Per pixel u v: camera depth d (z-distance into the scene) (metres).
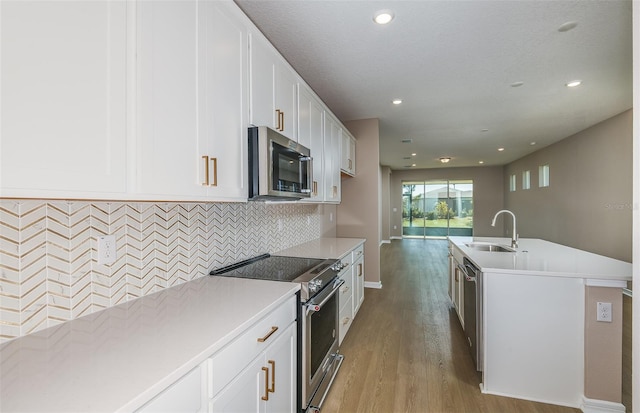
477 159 8.49
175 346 0.97
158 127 1.08
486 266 2.16
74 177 0.82
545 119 4.38
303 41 2.25
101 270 1.25
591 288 1.91
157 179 1.07
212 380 0.99
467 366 2.44
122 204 1.34
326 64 2.63
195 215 1.77
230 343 1.08
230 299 1.42
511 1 1.81
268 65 1.89
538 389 2.01
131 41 0.99
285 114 2.14
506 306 2.07
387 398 2.04
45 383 0.77
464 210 10.57
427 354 2.63
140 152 1.01
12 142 0.69
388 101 3.62
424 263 6.57
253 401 1.23
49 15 0.77
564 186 5.66
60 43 0.79
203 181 1.29
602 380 1.89
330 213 4.45
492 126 4.80
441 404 1.98
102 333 1.05
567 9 1.88
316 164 2.83
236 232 2.18
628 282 1.85
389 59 2.54
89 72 0.86
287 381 1.55
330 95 3.41
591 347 1.90
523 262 2.29
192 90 1.25
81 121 0.84
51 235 1.08
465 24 2.04
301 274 1.91
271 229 2.71
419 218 11.12
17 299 0.99
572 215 5.32
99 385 0.77
